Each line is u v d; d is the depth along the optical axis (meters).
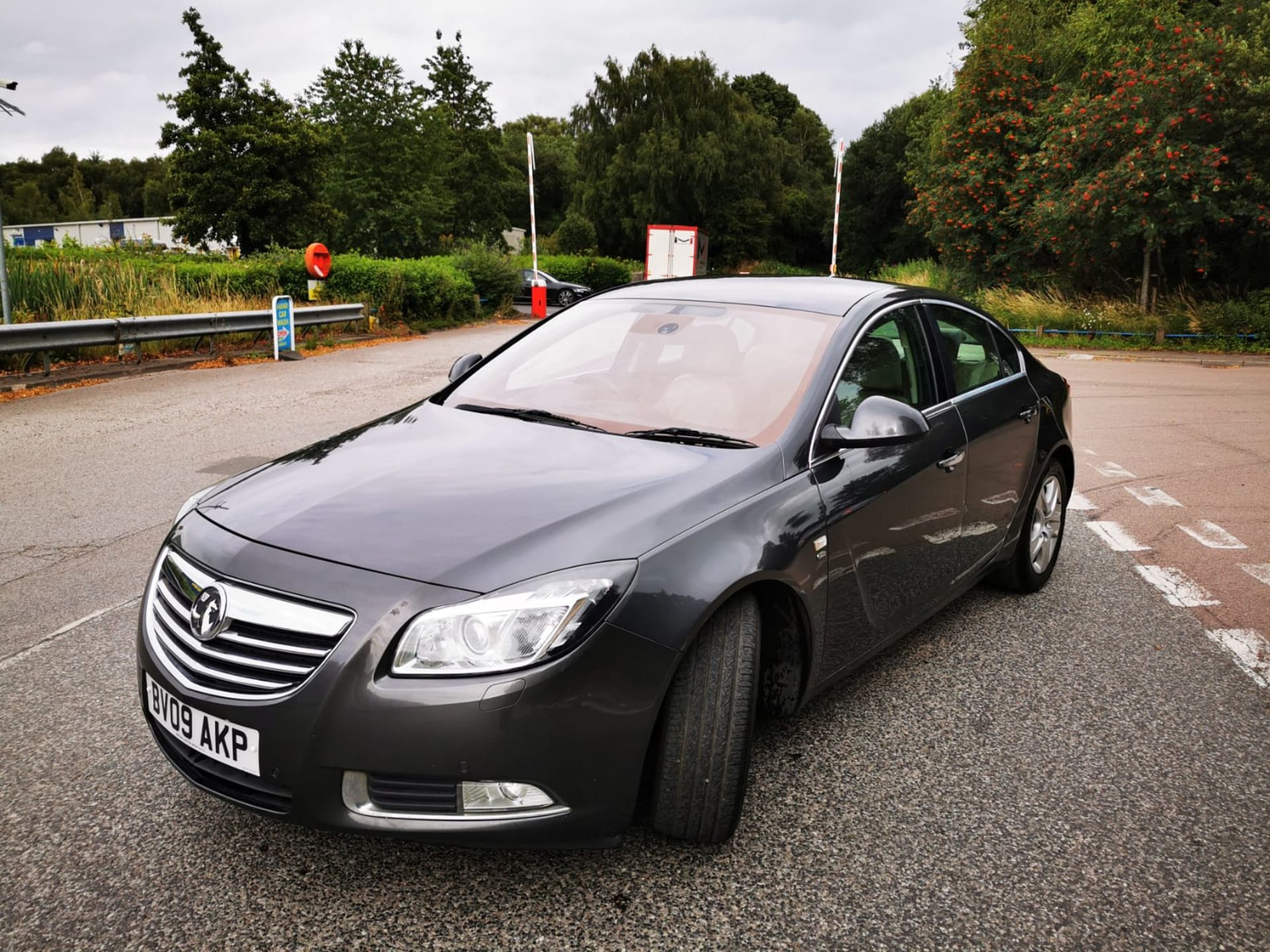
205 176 44.09
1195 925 2.35
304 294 18.36
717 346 3.45
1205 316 20.05
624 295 4.03
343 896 2.38
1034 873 2.54
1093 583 5.05
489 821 2.19
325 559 2.32
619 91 64.06
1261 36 20.25
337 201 39.88
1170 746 3.27
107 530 5.54
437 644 2.15
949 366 3.97
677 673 2.42
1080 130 21.08
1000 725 3.40
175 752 2.43
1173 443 9.15
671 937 2.25
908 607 3.52
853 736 3.29
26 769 2.96
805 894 2.43
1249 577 5.16
